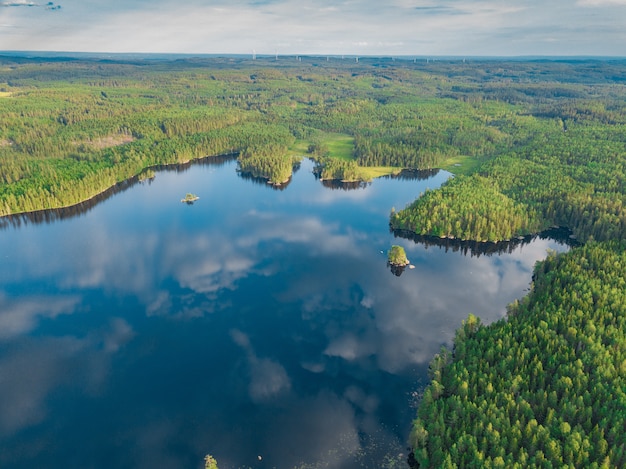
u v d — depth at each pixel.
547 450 84.19
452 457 86.19
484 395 99.00
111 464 97.88
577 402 93.50
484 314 152.12
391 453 98.88
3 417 110.88
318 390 119.31
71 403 115.38
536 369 102.75
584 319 120.69
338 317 153.12
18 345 138.12
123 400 116.50
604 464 78.25
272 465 96.75
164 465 97.31
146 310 158.12
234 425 108.00
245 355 134.12
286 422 108.50
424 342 138.38
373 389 119.06
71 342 140.00
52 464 98.12
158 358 133.00
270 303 162.38
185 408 113.69
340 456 98.50
